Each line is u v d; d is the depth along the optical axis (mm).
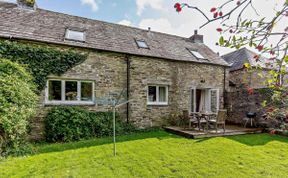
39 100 6586
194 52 10617
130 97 8180
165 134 7496
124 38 9078
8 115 4582
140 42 9391
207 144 5863
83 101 7387
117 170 3830
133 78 8273
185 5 1556
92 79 7461
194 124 8414
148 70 8609
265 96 7949
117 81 7961
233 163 4230
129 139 6555
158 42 10109
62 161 4316
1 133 4629
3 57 6074
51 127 6414
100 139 6594
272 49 1526
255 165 4113
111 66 7859
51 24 7762
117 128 7484
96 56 7582
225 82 10742
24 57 6367
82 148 5395
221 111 7211
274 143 6035
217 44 1632
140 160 4395
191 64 9711
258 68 1903
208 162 4285
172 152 5008
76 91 7293
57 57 6855
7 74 5223
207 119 7613
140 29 10703
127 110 8102
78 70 7219
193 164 4164
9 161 4309
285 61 1522
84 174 3639
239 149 5332
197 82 9828
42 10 8445
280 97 1983
